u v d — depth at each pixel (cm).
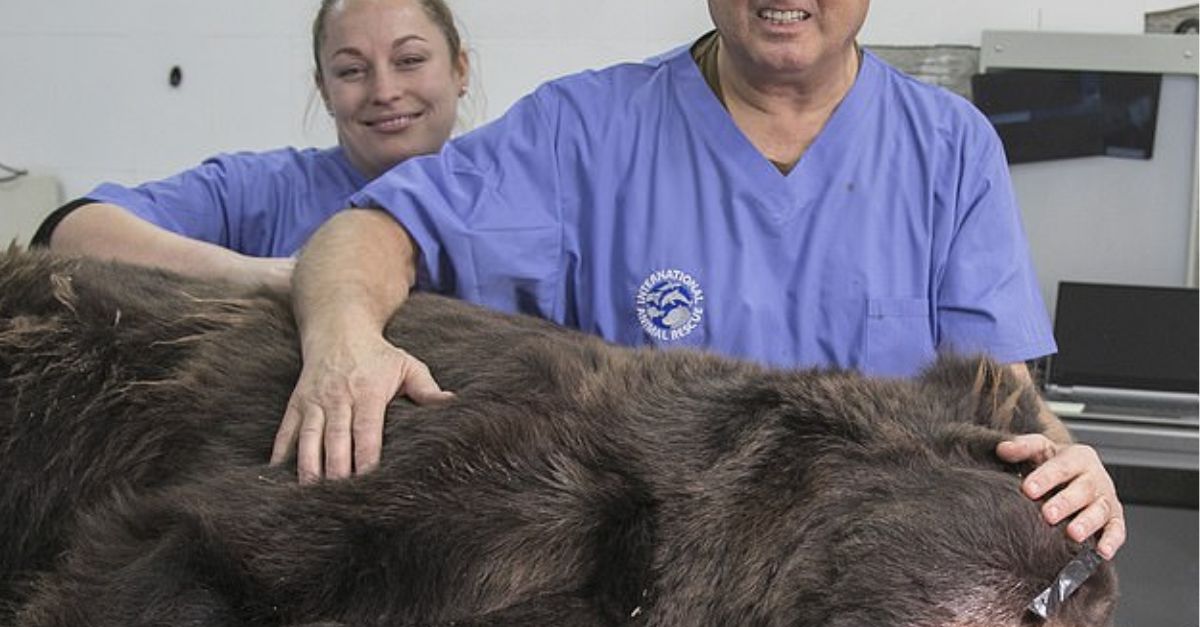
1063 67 340
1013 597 113
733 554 118
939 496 118
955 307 187
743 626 117
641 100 189
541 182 185
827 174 186
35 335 144
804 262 185
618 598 117
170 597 114
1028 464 126
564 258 186
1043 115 342
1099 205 344
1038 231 348
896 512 117
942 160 188
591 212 186
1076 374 316
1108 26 359
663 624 117
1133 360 315
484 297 180
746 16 176
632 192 186
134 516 123
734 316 184
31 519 138
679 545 119
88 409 139
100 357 142
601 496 121
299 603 115
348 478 121
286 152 270
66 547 133
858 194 186
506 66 393
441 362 137
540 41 391
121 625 114
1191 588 284
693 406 129
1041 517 119
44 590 124
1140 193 341
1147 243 343
